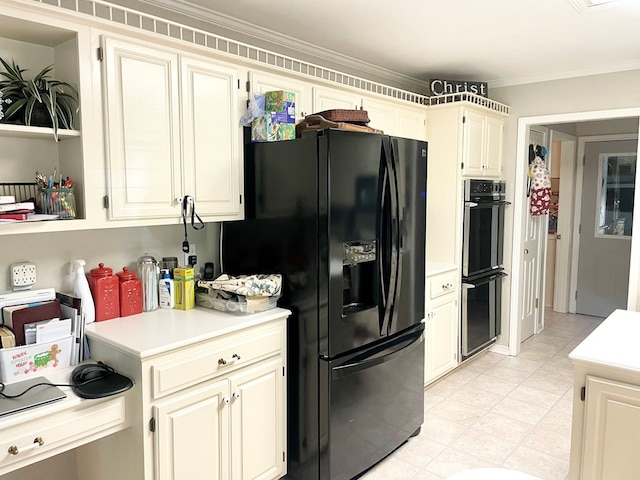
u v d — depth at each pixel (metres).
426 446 2.74
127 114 1.91
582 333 4.88
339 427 2.26
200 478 1.94
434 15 2.60
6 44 1.82
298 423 2.32
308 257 2.21
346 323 2.25
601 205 5.39
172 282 2.30
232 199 2.34
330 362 2.19
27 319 1.82
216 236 2.65
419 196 2.68
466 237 3.67
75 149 1.84
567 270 5.66
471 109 3.67
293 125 2.42
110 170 1.88
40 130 1.70
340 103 2.91
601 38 2.98
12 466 1.48
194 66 2.12
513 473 1.59
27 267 1.95
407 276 2.61
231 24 2.70
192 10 2.51
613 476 1.80
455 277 3.65
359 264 2.46
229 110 2.28
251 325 2.08
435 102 3.78
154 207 2.03
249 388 2.12
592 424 1.83
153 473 1.79
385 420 2.53
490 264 4.02
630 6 2.47
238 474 2.09
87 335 1.95
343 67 3.48
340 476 2.28
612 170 5.30
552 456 2.62
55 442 1.57
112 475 1.92
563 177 5.57
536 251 4.77
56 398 1.59
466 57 3.42
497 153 4.07
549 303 5.88
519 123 4.09
